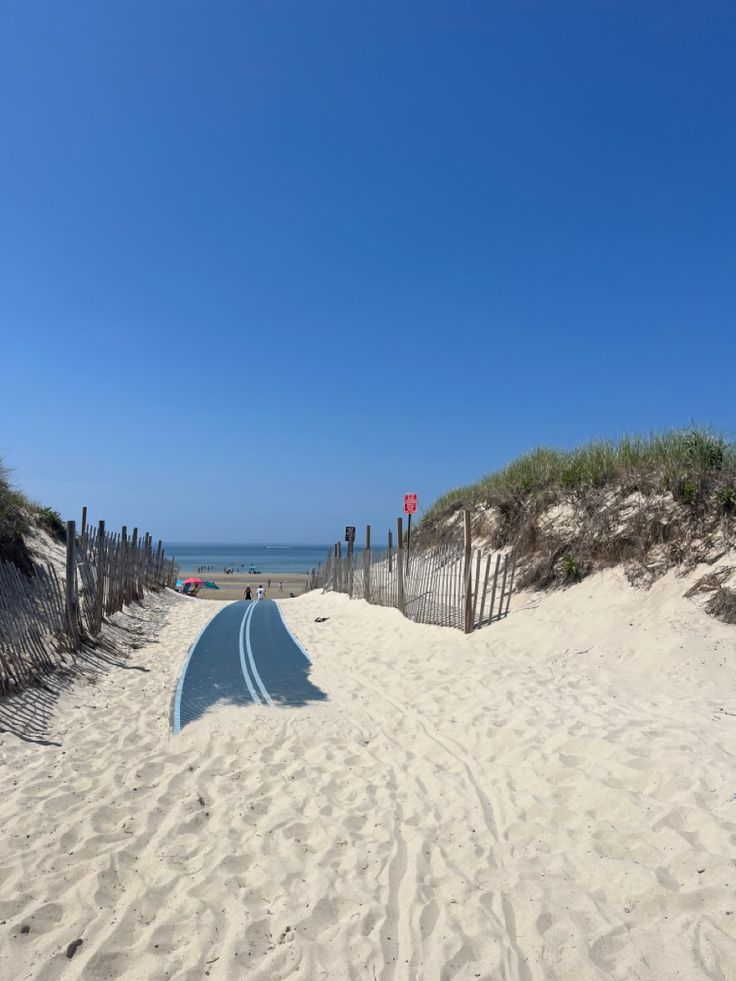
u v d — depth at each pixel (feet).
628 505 34.73
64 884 13.29
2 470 43.70
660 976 10.18
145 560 69.46
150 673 33.06
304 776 19.21
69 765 19.71
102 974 10.75
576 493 39.19
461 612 36.78
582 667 26.35
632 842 13.66
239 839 15.35
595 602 31.27
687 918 11.25
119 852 14.55
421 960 11.01
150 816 16.43
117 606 47.83
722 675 23.00
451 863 14.03
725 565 27.96
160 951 11.34
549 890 12.64
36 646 27.94
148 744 22.07
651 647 25.98
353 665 34.09
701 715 20.18
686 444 34.24
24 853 14.43
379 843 14.97
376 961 11.03
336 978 10.66
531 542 39.42
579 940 11.14
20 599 28.22
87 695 27.66
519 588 37.09
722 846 12.86
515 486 45.19
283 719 24.73
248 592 121.90
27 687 25.30
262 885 13.39
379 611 50.49
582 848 13.87
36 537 46.03
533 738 20.08
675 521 31.53
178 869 13.98
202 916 12.26
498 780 17.93
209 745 21.90
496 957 10.98
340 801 17.44
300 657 37.09
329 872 13.74
